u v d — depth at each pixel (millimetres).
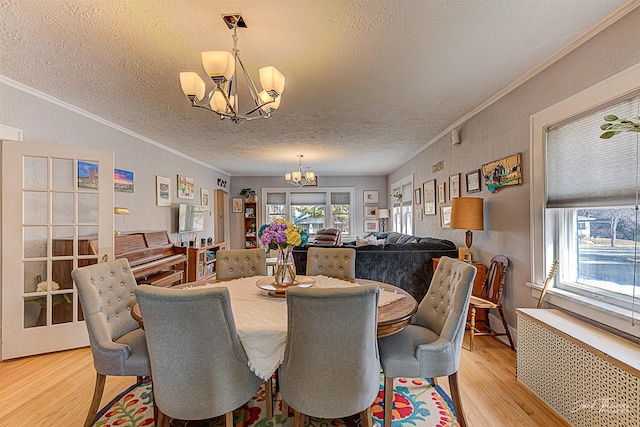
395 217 7441
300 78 2496
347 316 1259
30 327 2605
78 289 1676
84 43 1976
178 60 2203
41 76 2430
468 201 3016
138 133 4098
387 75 2457
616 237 1900
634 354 1473
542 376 1906
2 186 2480
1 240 2490
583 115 2004
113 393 2051
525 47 2061
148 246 3904
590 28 1852
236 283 2330
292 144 4805
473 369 2326
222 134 4188
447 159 4129
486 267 3143
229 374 1375
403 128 3979
